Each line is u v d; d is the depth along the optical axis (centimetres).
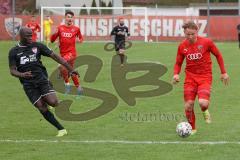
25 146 2272
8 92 4028
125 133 2534
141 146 2250
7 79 4831
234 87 4194
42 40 10550
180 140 2355
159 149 2191
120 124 2778
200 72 2434
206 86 2417
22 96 3825
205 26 11319
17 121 2884
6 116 3041
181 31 11344
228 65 6025
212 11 13612
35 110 3238
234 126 2683
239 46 9150
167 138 2402
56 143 2325
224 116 2980
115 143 2314
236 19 11244
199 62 2419
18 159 2056
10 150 2198
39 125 2762
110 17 10975
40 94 2450
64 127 2695
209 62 2438
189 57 2419
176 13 13500
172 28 11350
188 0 14600
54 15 10912
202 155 2084
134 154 2112
